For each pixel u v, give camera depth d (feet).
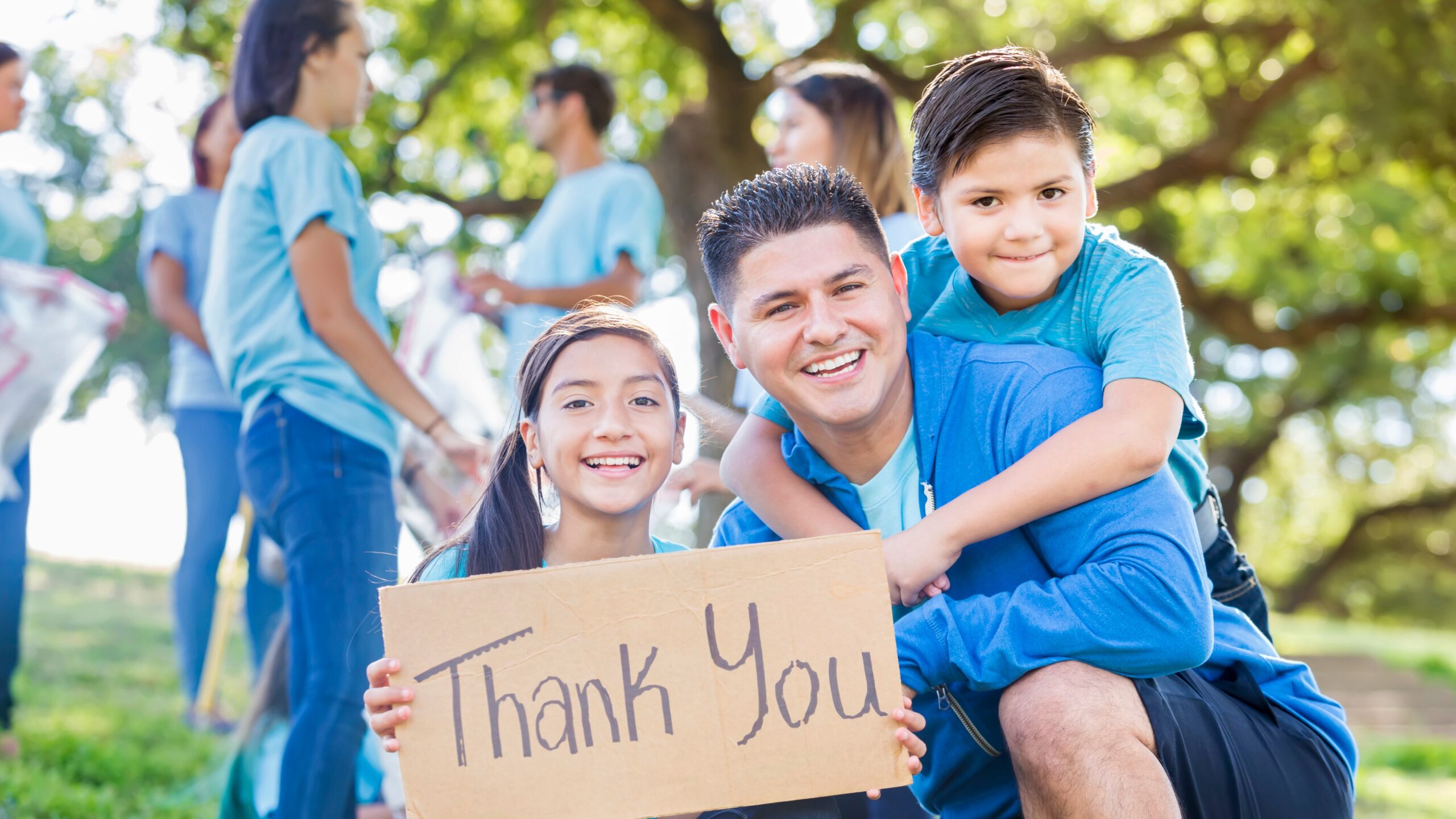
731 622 8.43
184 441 20.97
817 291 8.95
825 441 9.82
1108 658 8.48
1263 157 52.65
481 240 52.75
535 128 20.58
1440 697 38.22
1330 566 115.75
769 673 8.39
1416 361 88.74
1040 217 9.37
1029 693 8.52
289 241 12.71
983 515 8.74
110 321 17.42
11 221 18.52
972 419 9.52
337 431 12.54
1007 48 9.79
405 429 14.38
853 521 9.84
